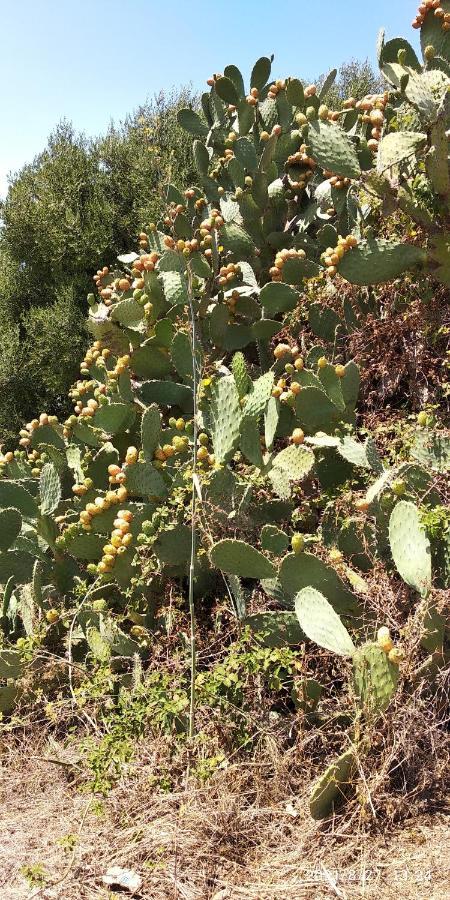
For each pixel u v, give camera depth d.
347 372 3.00
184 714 2.60
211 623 2.92
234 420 2.95
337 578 2.53
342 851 2.08
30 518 3.63
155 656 2.84
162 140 9.59
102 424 3.49
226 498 2.88
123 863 2.14
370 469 2.88
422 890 1.90
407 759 2.25
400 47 3.66
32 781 2.76
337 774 2.17
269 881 2.01
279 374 3.39
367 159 3.69
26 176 10.87
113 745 2.47
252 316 3.93
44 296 10.71
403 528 2.44
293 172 4.32
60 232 9.98
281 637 2.63
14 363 9.91
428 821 2.17
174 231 4.03
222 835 2.17
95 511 3.10
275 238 4.25
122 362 3.67
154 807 2.33
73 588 3.47
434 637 2.35
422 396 3.20
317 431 3.02
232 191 4.79
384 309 3.33
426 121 2.84
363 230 3.56
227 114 5.02
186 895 1.98
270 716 2.58
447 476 2.66
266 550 2.72
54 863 2.21
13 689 3.20
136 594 3.08
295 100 4.25
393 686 2.20
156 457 3.23
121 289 4.21
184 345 3.57
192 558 2.60
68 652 3.01
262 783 2.36
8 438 9.63
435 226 3.01
